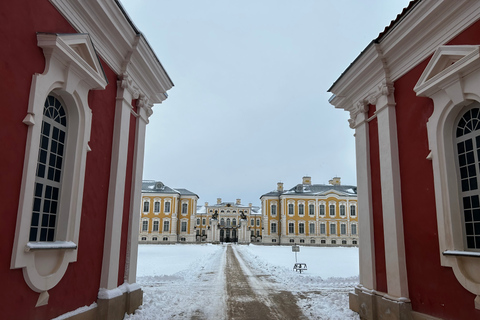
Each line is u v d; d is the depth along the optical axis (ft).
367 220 25.22
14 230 13.32
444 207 17.92
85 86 18.38
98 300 20.21
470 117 17.44
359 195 26.91
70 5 17.12
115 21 20.53
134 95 25.70
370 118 25.72
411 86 21.39
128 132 24.36
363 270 25.53
